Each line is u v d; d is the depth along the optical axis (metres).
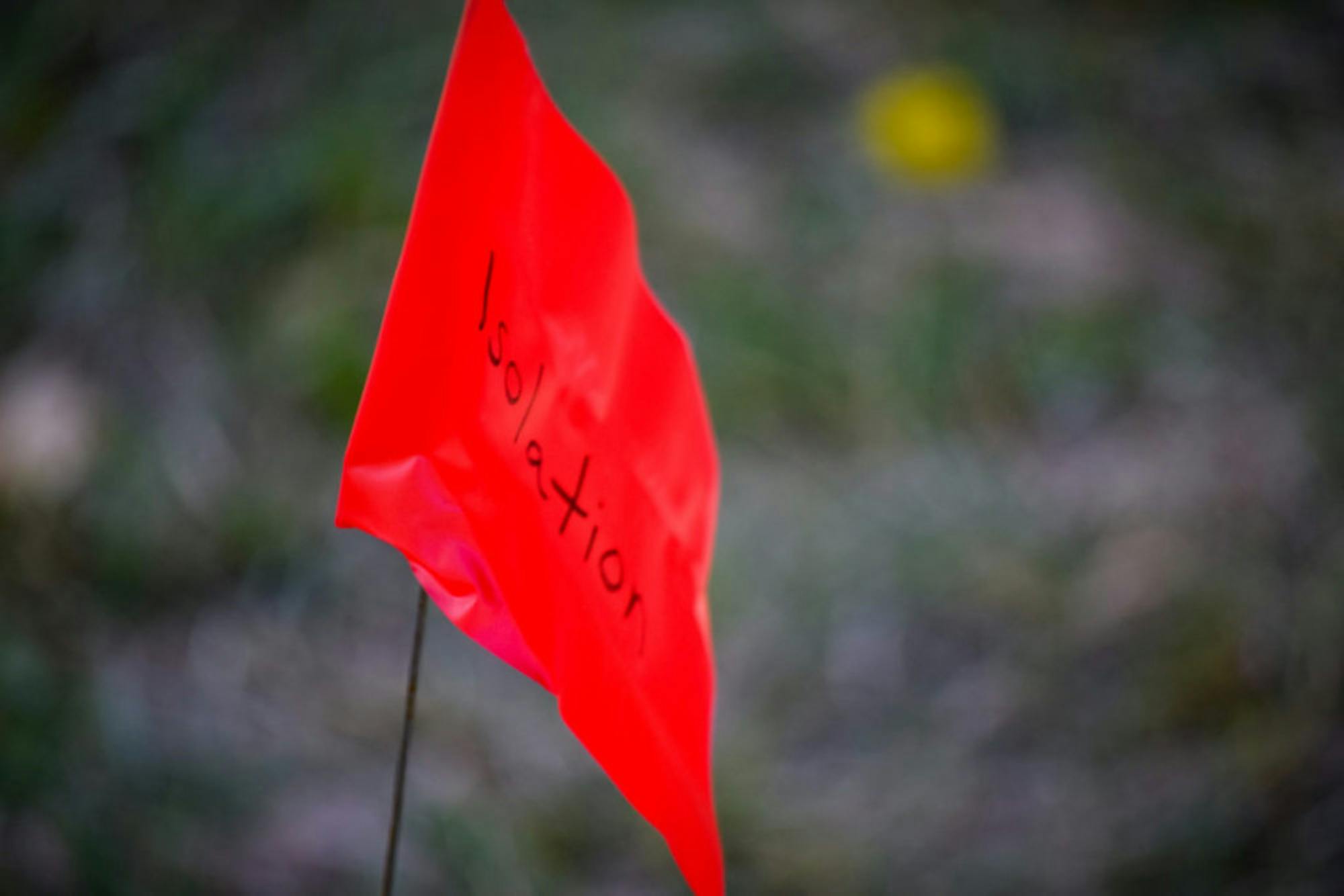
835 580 2.17
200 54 2.91
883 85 3.27
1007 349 2.60
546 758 1.82
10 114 2.79
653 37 3.35
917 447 2.43
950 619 2.11
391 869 0.72
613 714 0.68
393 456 0.65
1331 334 2.68
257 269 2.53
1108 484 2.34
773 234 2.81
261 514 2.11
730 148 3.05
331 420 2.30
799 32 3.48
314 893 1.52
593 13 3.22
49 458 2.12
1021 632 2.07
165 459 2.16
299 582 2.04
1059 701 1.96
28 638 1.80
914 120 3.09
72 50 2.96
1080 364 2.58
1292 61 3.68
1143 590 2.09
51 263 2.51
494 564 0.66
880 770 1.87
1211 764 1.79
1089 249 2.90
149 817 1.57
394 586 2.08
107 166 2.71
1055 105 3.37
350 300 2.43
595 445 0.69
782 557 2.21
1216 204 3.04
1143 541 2.19
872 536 2.24
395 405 0.65
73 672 1.75
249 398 2.31
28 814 1.54
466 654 1.98
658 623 0.71
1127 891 1.65
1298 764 1.74
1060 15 3.83
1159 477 2.34
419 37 3.00
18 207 2.58
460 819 1.63
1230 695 1.89
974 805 1.81
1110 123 3.34
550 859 1.66
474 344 0.66
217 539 2.08
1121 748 1.87
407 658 1.95
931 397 2.51
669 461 0.72
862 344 2.57
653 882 1.67
